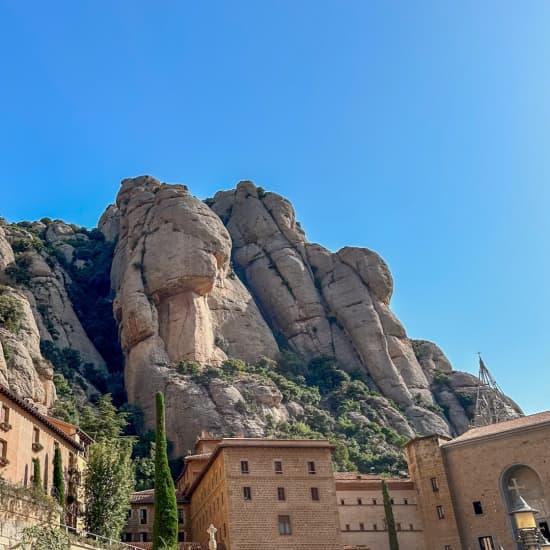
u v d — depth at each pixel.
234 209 186.62
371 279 171.12
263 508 67.25
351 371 157.88
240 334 148.00
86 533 52.03
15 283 145.50
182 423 116.94
